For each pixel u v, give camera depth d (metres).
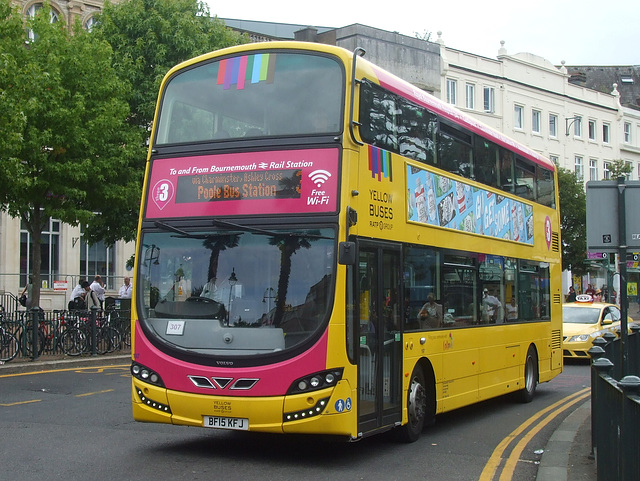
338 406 8.29
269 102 9.09
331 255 8.45
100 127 21.77
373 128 9.41
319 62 9.06
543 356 16.09
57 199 21.72
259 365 8.34
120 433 10.41
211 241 8.91
